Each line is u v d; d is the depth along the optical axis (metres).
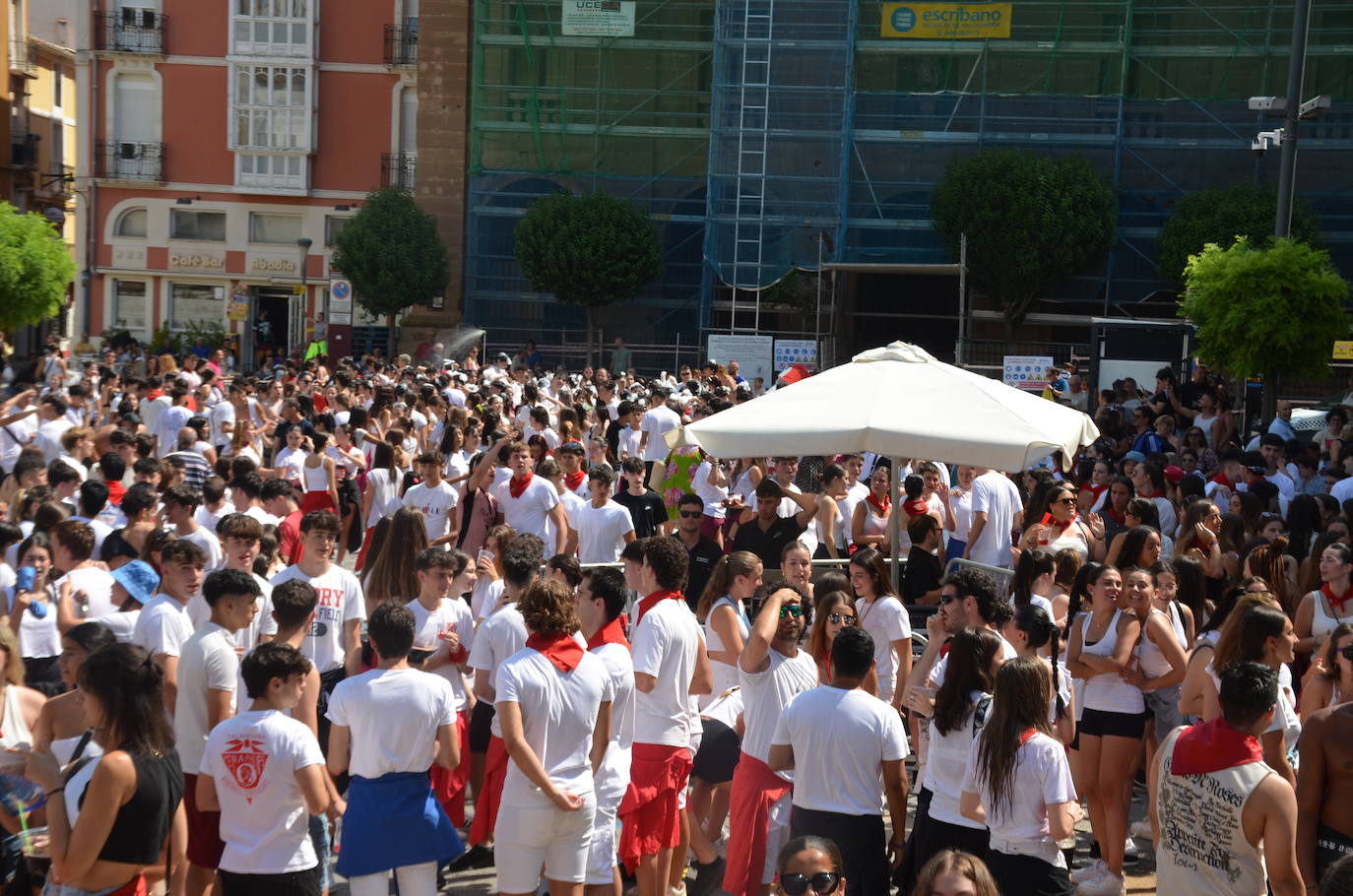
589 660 5.73
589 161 36.44
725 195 34.41
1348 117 31.56
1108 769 6.76
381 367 29.12
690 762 6.54
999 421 7.91
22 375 25.52
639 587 6.95
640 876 6.31
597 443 14.62
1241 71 32.31
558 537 10.59
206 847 5.72
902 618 7.38
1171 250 30.28
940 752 5.63
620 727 6.12
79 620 7.29
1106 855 6.84
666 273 36.47
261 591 6.44
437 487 11.14
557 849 5.64
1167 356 21.88
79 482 9.90
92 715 4.79
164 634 6.40
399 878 5.69
